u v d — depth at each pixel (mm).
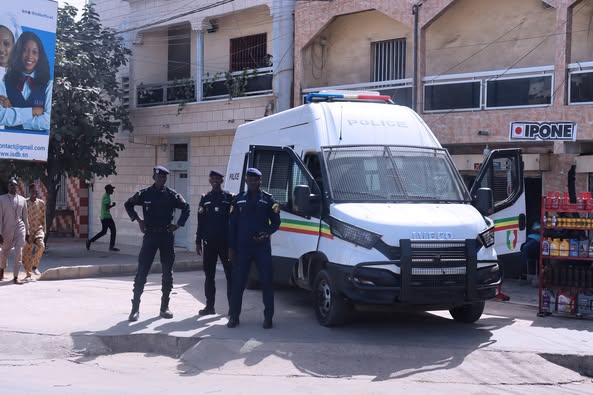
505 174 10742
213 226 10094
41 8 17031
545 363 8070
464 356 8203
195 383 7406
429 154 10281
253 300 11680
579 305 10367
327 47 18953
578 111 13828
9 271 15867
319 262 9867
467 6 16609
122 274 15234
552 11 15359
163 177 9875
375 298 8656
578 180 14383
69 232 26125
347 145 10062
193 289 13016
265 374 7797
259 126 12406
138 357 8656
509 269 10688
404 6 16406
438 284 8703
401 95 16859
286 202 10688
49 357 8578
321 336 9000
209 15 20359
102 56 21094
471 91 15484
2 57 16422
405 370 7859
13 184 13461
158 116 21609
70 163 20141
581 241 10234
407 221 8859
